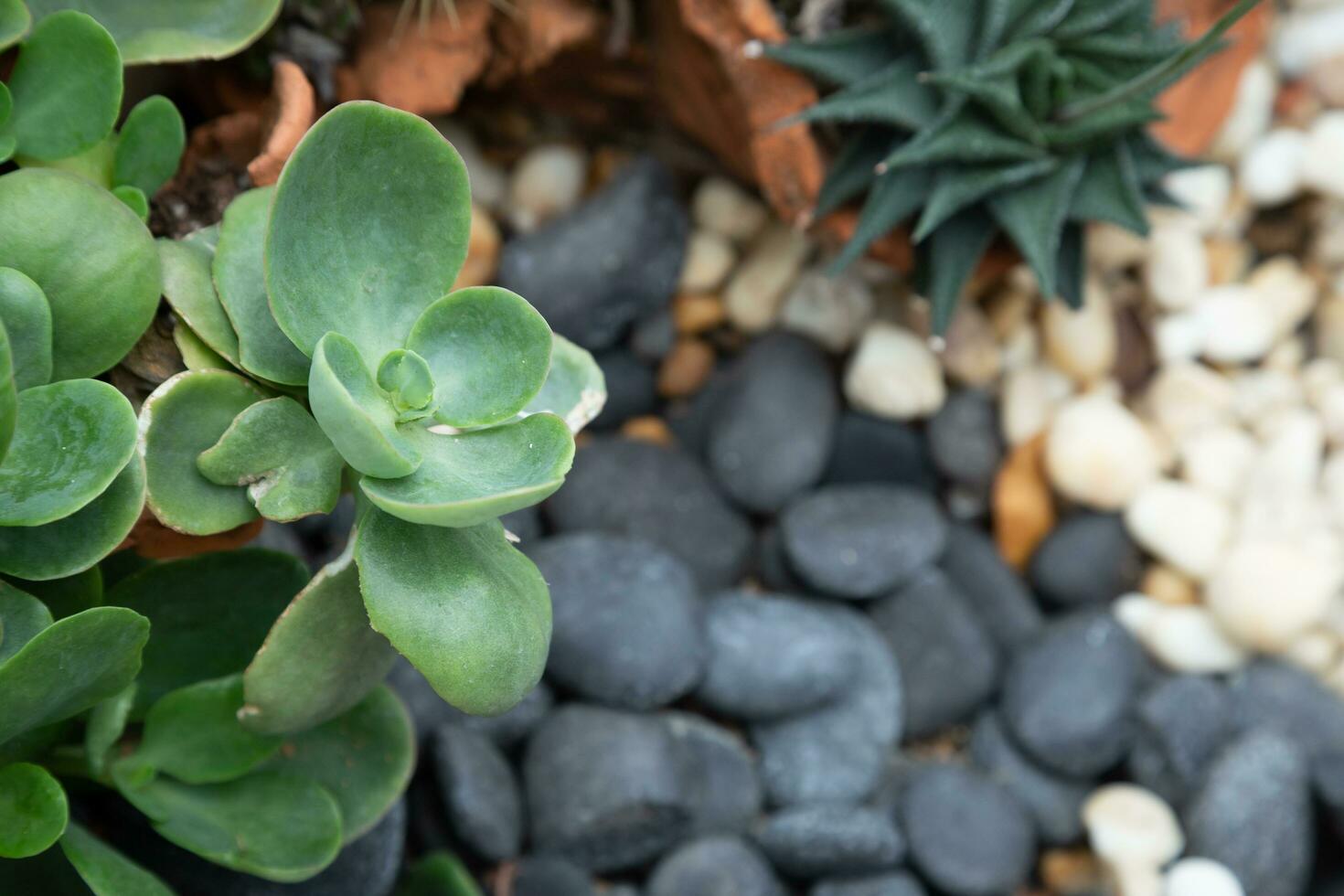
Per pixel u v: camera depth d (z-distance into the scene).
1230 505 0.70
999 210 0.63
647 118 0.69
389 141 0.52
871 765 0.67
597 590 0.65
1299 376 0.72
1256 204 0.72
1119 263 0.71
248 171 0.57
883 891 0.64
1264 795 0.65
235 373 0.52
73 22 0.52
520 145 0.69
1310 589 0.67
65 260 0.52
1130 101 0.62
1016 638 0.69
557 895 0.63
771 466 0.68
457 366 0.52
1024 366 0.71
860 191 0.64
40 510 0.48
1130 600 0.69
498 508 0.46
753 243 0.70
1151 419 0.71
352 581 0.52
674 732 0.65
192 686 0.53
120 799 0.56
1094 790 0.67
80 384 0.51
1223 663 0.68
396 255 0.52
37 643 0.45
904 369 0.69
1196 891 0.65
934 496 0.71
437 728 0.63
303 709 0.52
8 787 0.51
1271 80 0.71
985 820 0.66
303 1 0.61
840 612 0.68
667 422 0.71
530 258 0.67
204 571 0.54
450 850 0.63
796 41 0.63
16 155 0.53
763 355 0.70
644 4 0.65
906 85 0.63
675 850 0.64
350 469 0.52
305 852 0.54
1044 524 0.70
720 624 0.66
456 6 0.64
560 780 0.64
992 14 0.62
